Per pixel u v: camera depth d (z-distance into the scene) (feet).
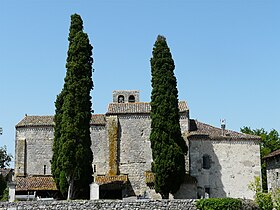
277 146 272.72
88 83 160.04
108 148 189.98
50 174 196.65
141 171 188.03
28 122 202.59
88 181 153.79
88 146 155.63
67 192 157.07
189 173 179.22
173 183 161.48
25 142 199.41
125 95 209.46
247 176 181.16
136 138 190.49
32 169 197.47
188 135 181.98
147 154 189.16
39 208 126.93
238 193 179.63
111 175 186.19
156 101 168.14
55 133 173.68
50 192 182.39
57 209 126.93
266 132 284.20
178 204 130.00
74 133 153.17
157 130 165.17
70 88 157.99
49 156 198.39
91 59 164.76
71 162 151.02
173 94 168.96
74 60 161.89
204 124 197.06
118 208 127.75
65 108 155.84
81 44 162.91
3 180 226.99
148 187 181.88
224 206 129.49
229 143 183.11
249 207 136.36
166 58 171.73
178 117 168.04
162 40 173.88
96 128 197.06
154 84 170.40
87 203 127.65
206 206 128.98
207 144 182.29
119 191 184.24
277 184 176.45
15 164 197.88
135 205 128.57
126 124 191.72
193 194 173.68
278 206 144.56
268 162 188.24
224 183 180.14
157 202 129.49
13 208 126.82
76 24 167.53
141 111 192.24
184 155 167.73
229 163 181.68
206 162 181.16
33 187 180.55
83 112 156.35
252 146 183.52
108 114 192.24
